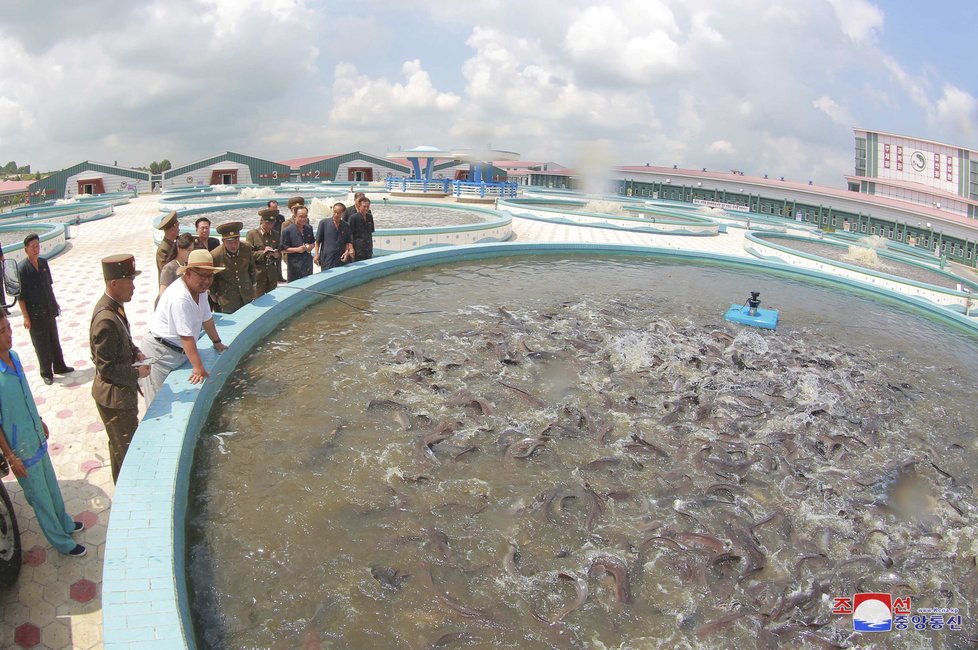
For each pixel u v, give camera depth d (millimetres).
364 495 4695
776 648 3609
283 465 5000
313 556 4031
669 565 4211
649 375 7461
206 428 5465
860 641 3768
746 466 5539
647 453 5660
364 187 41438
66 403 6488
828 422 6566
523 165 60000
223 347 6289
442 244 17031
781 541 4602
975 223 34250
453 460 5273
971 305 15477
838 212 41625
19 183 54469
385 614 3602
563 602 3818
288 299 8492
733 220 30688
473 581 3924
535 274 12844
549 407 6406
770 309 11391
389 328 8398
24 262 6551
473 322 8891
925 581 4359
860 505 5188
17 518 4738
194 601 3615
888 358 9078
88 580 4172
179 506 4141
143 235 19328
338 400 6156
